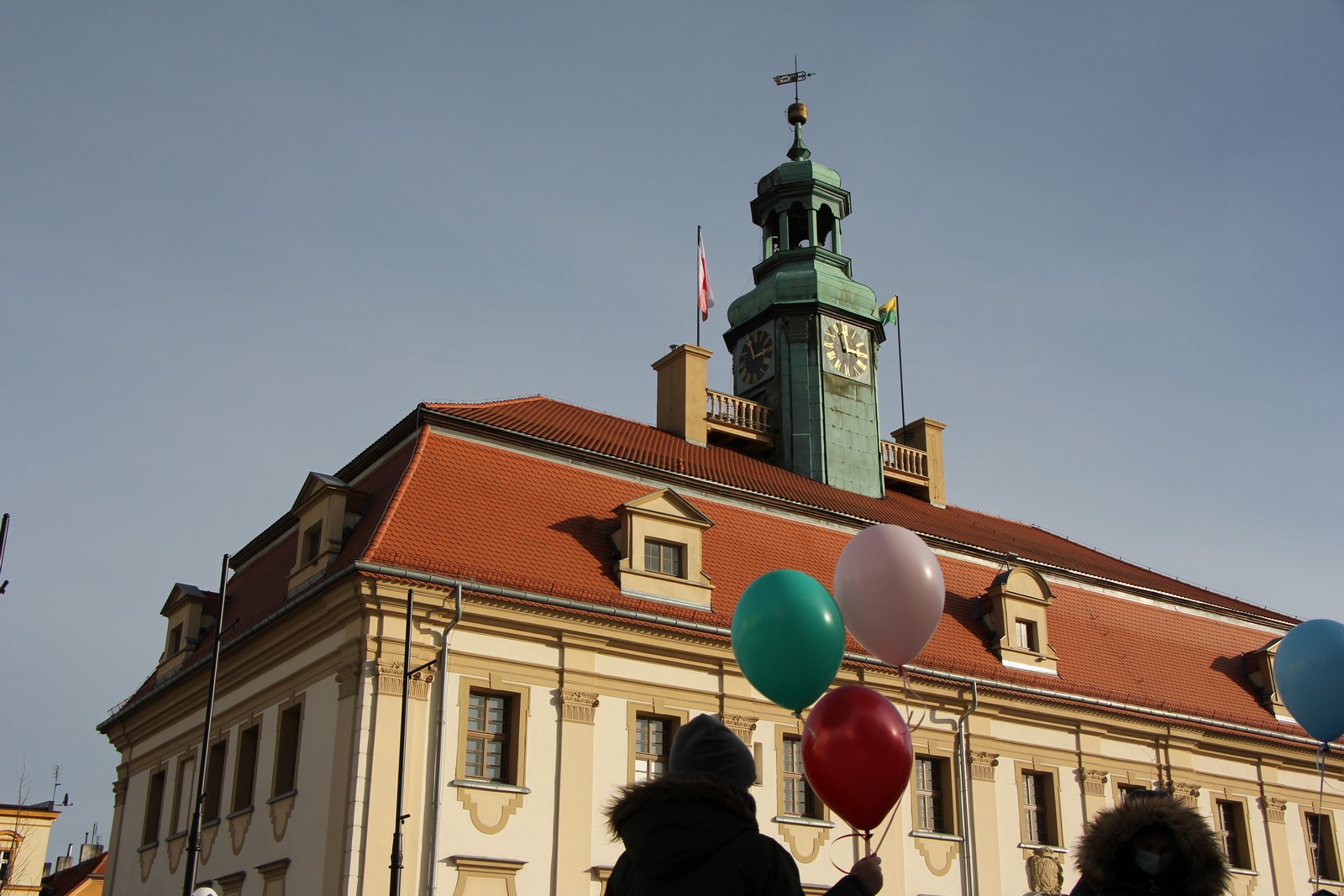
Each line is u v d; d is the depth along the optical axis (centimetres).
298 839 2497
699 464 3559
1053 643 3538
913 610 1421
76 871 5953
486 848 2453
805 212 4547
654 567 2912
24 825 5697
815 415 4122
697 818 557
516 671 2608
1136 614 3881
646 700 2756
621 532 2884
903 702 3142
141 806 3344
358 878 2316
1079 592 3794
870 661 3069
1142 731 3519
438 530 2664
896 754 1038
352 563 2477
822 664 1332
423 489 2739
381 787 2391
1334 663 1573
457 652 2553
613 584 2809
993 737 3253
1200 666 3869
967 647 3344
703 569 3005
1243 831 3656
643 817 566
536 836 2519
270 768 2686
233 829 2767
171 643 3500
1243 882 3575
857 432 4184
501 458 2936
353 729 2422
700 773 581
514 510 2830
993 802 3194
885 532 1466
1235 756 3706
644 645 2770
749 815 571
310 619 2647
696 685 2841
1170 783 3516
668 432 3925
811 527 3391
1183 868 702
